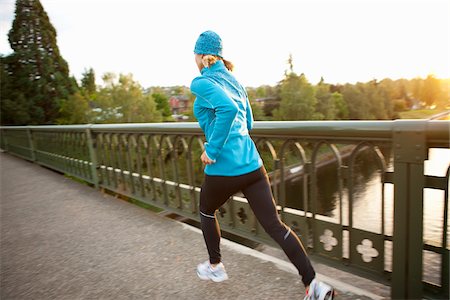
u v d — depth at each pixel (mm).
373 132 1635
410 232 1560
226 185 1588
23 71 32750
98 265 2459
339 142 1866
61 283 2234
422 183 1480
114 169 4391
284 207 2324
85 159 5215
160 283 2119
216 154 1473
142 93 50625
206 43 1578
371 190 12062
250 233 2600
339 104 67750
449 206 1498
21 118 31625
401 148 1518
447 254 1542
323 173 23328
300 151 2096
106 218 3564
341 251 1986
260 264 2236
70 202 4355
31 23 33219
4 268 2537
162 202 3566
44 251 2809
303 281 1550
